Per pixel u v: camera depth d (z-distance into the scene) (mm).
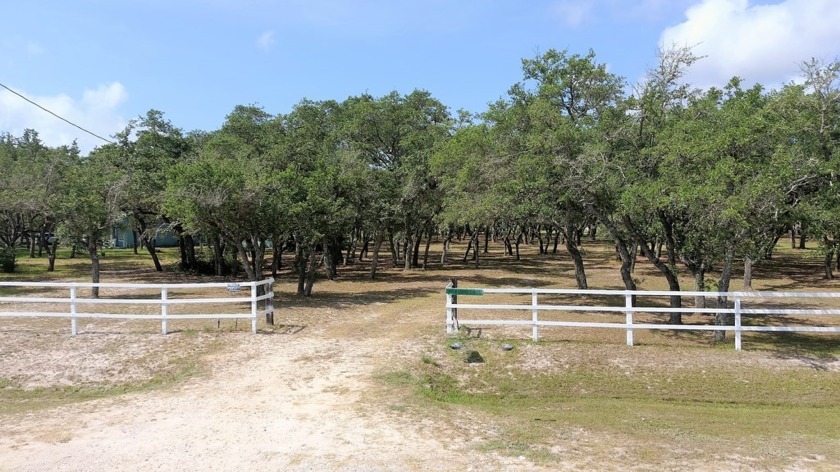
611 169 13578
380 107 29594
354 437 6996
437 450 6543
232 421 7648
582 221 20312
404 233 36656
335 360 11070
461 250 56594
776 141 11477
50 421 7691
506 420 8062
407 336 13109
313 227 18250
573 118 17078
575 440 7141
